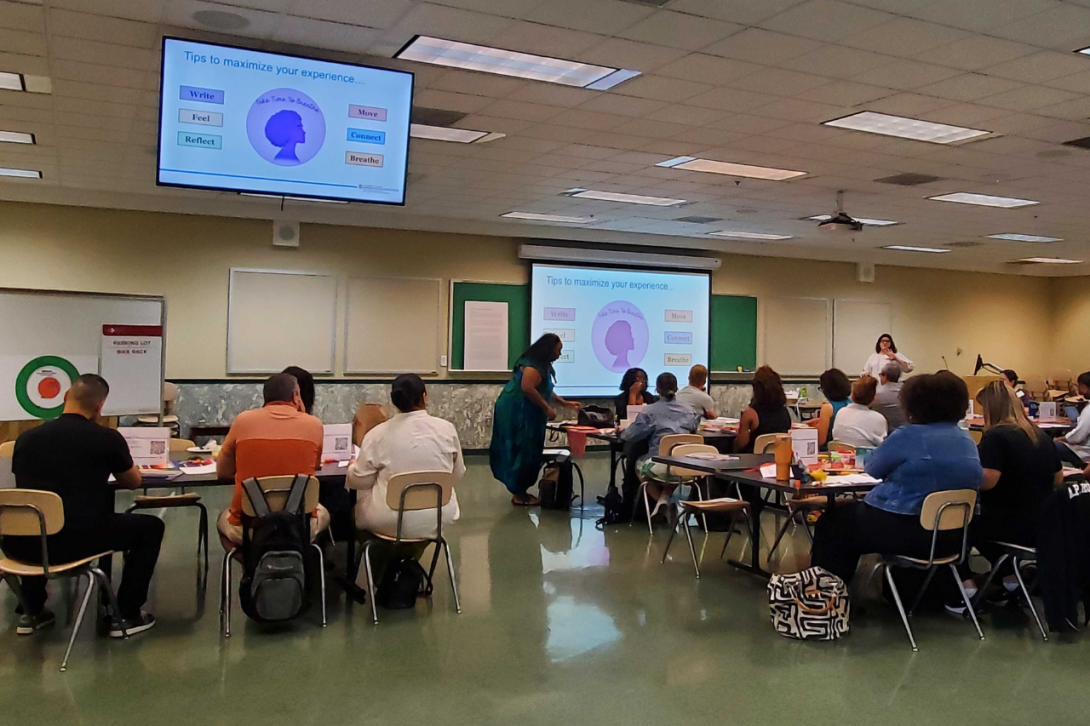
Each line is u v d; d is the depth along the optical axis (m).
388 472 4.24
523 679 3.50
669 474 6.12
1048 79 4.93
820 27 4.22
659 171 7.65
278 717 3.11
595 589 4.85
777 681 3.53
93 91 5.38
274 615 3.87
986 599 4.72
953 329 14.49
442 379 10.58
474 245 10.78
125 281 9.02
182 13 4.18
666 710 3.22
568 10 4.09
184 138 4.35
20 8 4.10
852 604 4.53
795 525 6.63
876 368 10.17
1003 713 3.24
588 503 7.61
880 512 4.11
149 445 4.36
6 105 5.70
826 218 10.07
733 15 4.09
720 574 5.21
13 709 3.13
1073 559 4.06
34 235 8.66
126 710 3.14
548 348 7.35
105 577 3.80
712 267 12.19
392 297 10.26
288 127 4.54
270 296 9.62
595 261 11.39
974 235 11.28
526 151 6.94
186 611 4.33
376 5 4.07
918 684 3.52
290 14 4.19
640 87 5.24
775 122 5.99
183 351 9.26
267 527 3.88
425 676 3.52
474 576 5.09
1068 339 15.18
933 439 4.05
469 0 4.00
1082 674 3.65
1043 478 4.22
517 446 7.28
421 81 5.18
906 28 4.21
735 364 12.55
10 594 4.54
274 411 4.10
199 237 9.33
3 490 3.47
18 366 5.31
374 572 4.74
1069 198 8.58
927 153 6.77
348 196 4.71
